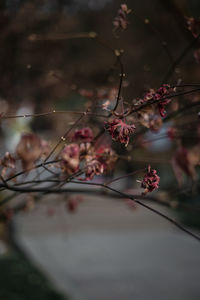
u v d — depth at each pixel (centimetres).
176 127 207
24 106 487
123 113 133
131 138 214
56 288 560
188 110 205
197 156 182
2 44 456
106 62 559
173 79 233
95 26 779
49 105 488
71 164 133
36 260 703
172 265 762
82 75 522
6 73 472
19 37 461
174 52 593
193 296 595
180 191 221
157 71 516
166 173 727
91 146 145
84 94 225
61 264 734
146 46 632
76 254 815
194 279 678
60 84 458
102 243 908
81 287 618
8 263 624
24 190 150
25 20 459
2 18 431
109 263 767
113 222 1068
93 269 722
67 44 539
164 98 128
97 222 1045
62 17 508
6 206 285
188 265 764
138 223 1084
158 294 602
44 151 151
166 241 945
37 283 548
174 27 596
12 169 148
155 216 1162
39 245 826
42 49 477
